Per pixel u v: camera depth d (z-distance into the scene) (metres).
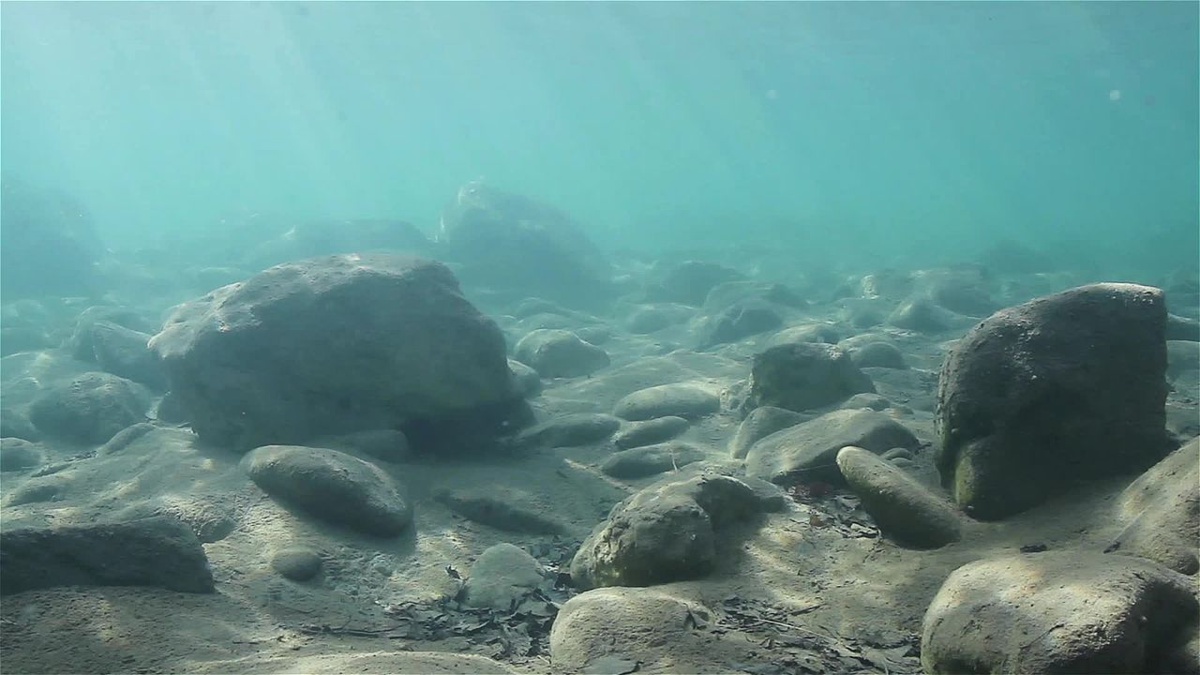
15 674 0.83
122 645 0.88
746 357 2.44
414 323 1.54
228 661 0.87
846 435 1.33
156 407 2.06
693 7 6.82
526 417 1.67
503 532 1.30
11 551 0.94
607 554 1.07
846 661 0.87
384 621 1.03
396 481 1.35
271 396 1.50
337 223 4.42
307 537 1.19
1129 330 1.12
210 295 1.81
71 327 3.19
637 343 2.89
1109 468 1.10
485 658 0.88
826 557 1.08
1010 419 1.12
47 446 1.86
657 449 1.53
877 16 6.93
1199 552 0.86
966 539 1.07
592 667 0.84
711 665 0.83
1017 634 0.77
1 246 4.15
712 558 1.04
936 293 3.26
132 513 1.24
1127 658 0.72
